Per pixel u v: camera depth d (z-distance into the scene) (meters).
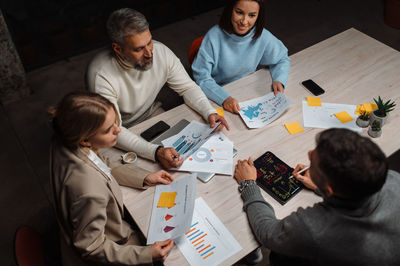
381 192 1.09
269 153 1.77
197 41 2.47
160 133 1.92
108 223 1.52
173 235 1.44
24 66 3.75
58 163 1.31
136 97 2.09
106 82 1.91
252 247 1.42
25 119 3.24
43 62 3.84
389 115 1.96
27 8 3.64
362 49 2.45
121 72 1.95
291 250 1.19
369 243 1.07
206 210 1.54
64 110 1.23
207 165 1.71
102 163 1.48
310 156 1.15
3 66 3.15
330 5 4.67
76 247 1.37
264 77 2.29
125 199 1.60
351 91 2.13
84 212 1.30
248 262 2.17
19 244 1.34
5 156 2.94
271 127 1.92
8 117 3.26
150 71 2.06
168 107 2.49
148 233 1.47
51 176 1.35
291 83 2.21
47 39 3.81
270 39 2.32
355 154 0.98
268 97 2.11
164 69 2.11
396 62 2.33
